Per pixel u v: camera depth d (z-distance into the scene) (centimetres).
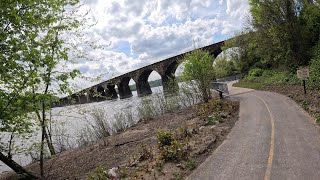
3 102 812
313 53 2841
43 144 1042
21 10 873
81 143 1983
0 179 1320
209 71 2462
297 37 2994
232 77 5822
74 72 938
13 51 826
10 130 901
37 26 920
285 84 2642
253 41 3931
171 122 1891
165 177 788
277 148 880
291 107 1545
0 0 781
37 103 927
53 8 980
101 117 2306
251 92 2731
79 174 1107
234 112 1717
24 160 1772
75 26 1070
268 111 1545
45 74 908
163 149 973
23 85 848
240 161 817
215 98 2475
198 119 1670
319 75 2075
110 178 873
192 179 747
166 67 8175
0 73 805
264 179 667
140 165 943
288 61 3155
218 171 770
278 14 3059
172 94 2814
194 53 2445
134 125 2211
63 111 1100
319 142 872
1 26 829
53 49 945
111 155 1310
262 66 4591
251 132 1138
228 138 1106
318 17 3069
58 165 1352
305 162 729
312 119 1182
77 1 1062
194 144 1053
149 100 2858
